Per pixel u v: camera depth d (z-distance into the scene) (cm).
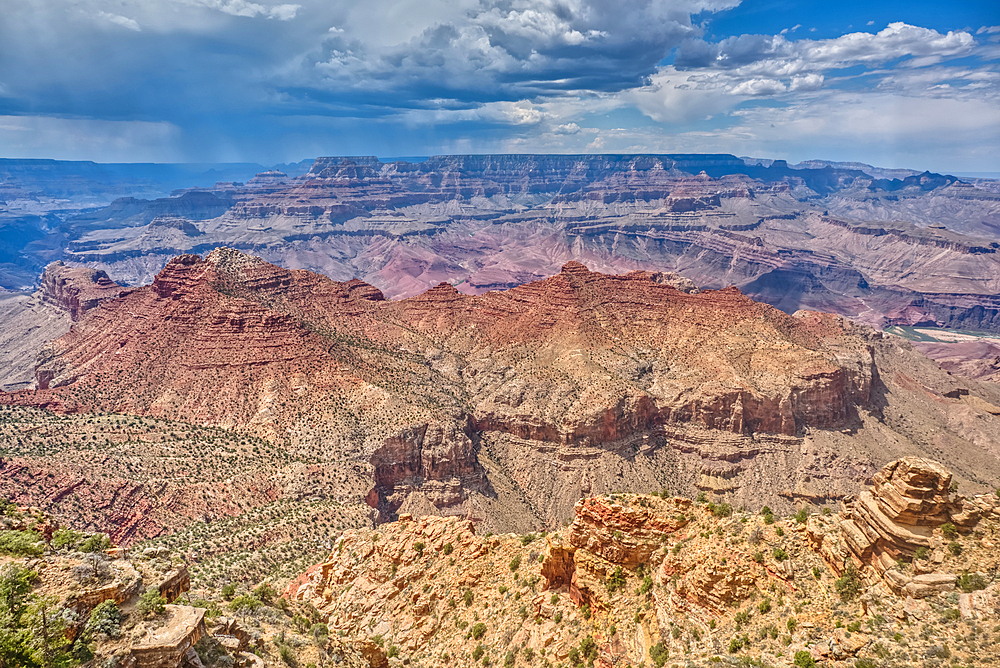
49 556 4288
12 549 4331
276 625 5888
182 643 3744
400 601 7256
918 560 4594
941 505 4688
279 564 11206
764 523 5594
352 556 8112
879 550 4806
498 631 6288
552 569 6469
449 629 6719
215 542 11869
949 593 4388
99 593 3938
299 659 5138
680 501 6125
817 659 4425
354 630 7056
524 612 6328
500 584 6869
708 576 5253
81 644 3553
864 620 4566
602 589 5912
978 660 3959
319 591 8119
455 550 7562
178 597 4816
